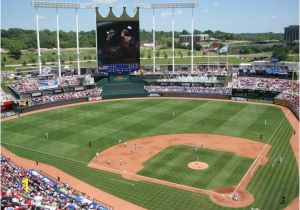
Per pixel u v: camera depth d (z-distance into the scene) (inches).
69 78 4896.7
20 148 2765.7
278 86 4579.2
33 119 3666.3
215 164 2363.4
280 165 2331.4
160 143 2824.8
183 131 3157.0
